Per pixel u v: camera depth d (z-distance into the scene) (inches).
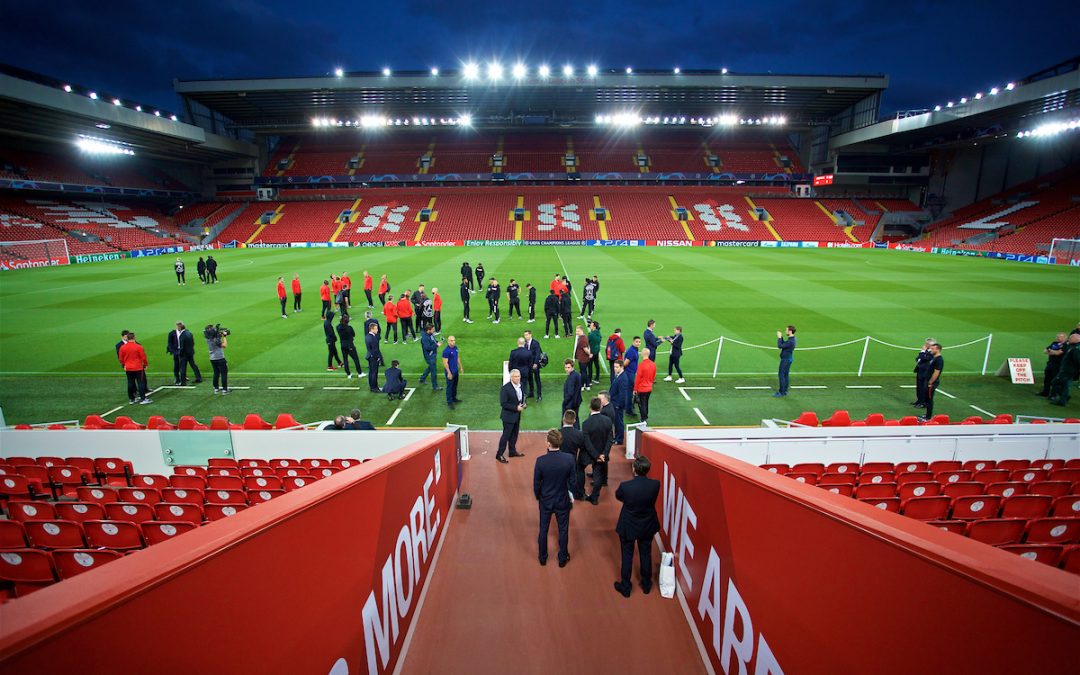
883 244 2076.8
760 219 2304.4
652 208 2391.7
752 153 2608.3
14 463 305.0
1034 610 47.0
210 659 63.3
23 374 559.2
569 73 2054.6
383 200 2468.0
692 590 156.4
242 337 703.1
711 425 437.4
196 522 213.2
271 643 75.8
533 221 2308.1
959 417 454.9
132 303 917.8
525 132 2714.1
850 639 74.7
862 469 276.2
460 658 146.7
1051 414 458.3
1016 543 177.2
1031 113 1581.0
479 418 448.8
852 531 74.0
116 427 362.3
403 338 697.6
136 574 53.7
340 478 104.3
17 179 1651.1
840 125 2342.5
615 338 500.7
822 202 2391.7
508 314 853.8
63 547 188.5
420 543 171.3
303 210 2396.7
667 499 198.1
